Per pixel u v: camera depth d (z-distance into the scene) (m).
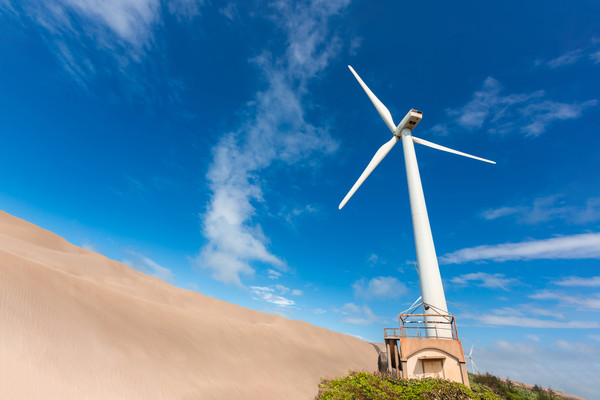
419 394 14.82
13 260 23.94
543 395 34.66
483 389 31.78
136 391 18.56
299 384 35.75
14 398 12.48
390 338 23.16
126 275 77.44
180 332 32.47
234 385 27.62
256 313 79.69
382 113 44.78
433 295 29.45
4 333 15.97
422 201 34.94
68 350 18.27
